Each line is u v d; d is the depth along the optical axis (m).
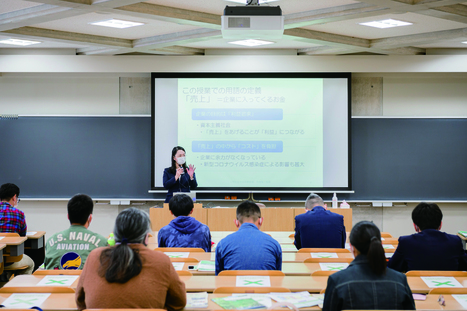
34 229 7.05
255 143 6.93
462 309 2.23
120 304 1.88
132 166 7.00
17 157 6.96
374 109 7.07
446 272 2.74
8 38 6.07
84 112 7.12
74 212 2.93
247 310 2.15
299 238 3.81
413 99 7.09
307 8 4.70
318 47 6.66
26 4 4.52
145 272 1.94
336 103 6.87
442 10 4.44
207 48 6.85
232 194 6.96
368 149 6.97
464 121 6.97
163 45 6.12
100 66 6.73
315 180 6.92
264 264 2.78
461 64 6.65
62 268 2.85
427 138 6.96
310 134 6.90
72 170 6.98
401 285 1.95
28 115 6.96
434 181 6.96
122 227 2.05
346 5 4.56
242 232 2.88
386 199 6.96
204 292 2.39
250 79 6.90
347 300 1.92
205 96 6.91
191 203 3.59
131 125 7.00
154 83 6.89
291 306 2.02
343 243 3.81
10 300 2.32
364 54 6.82
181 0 4.45
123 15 4.93
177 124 6.91
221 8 4.73
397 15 4.89
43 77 7.10
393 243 4.01
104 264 1.92
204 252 3.33
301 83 6.88
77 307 2.11
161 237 3.52
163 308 2.01
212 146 6.94
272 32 3.89
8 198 4.58
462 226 7.06
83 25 5.39
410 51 6.73
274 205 7.07
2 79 7.09
